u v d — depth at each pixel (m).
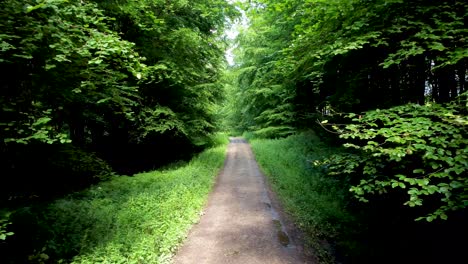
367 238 6.58
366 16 5.64
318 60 7.54
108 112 12.08
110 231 6.41
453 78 5.64
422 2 5.21
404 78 6.91
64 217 6.75
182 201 8.77
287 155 16.27
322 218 7.86
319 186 10.46
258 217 8.15
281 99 23.62
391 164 4.82
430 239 5.29
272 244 6.46
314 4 6.59
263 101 25.73
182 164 16.02
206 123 16.77
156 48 12.48
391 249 5.83
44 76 5.63
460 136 3.46
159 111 13.45
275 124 24.70
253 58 25.42
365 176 7.72
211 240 6.71
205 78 16.56
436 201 4.99
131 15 9.48
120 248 5.76
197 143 18.55
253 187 11.55
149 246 5.92
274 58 21.92
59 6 5.04
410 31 5.46
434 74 5.91
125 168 15.34
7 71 5.13
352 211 8.30
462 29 4.34
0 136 4.77
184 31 12.40
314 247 6.39
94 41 4.80
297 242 6.59
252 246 6.38
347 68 8.26
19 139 4.55
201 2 14.42
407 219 6.17
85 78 6.35
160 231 6.76
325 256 6.04
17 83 5.41
